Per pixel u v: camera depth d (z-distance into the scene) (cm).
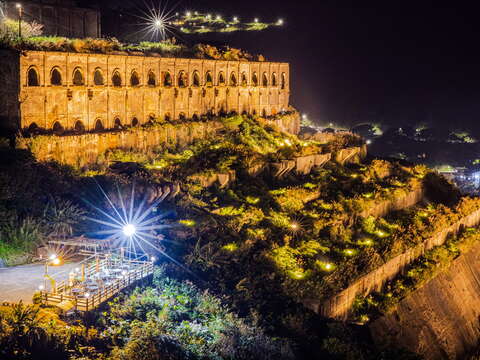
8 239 3525
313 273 4056
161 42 6812
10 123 4503
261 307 3541
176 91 6009
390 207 5625
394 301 4341
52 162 4497
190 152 5562
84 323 2822
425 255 5144
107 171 4741
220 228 4291
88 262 3381
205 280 3644
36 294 2903
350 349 3416
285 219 4694
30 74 4616
